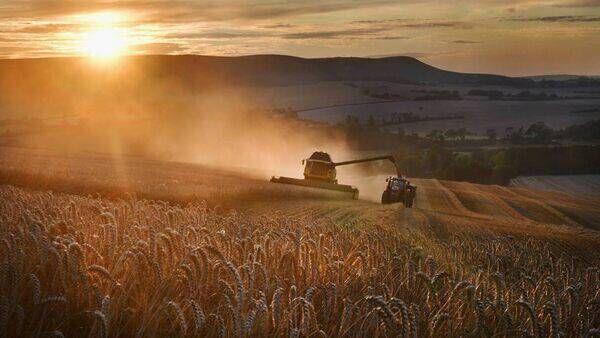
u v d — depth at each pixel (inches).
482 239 1003.9
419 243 648.4
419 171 6505.9
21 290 199.2
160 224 341.4
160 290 207.3
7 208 344.2
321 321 215.2
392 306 206.5
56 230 264.8
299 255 255.3
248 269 217.2
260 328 186.9
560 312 256.8
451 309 235.6
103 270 194.5
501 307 234.5
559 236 1202.0
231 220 420.5
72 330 187.5
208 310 201.9
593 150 6501.0
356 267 279.1
